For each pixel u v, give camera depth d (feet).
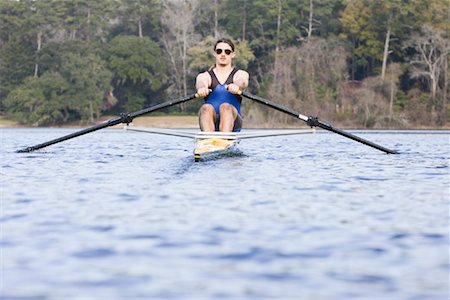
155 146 107.34
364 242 27.73
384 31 402.93
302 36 433.07
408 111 369.71
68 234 29.32
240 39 426.51
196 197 40.91
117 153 85.71
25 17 403.34
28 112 386.93
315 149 97.19
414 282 21.95
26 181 50.31
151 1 425.69
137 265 24.08
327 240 28.09
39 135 187.42
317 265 24.07
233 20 425.28
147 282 21.99
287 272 23.16
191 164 65.16
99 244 27.35
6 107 400.88
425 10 387.55
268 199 40.16
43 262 24.49
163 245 27.17
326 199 40.37
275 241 27.91
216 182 49.26
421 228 30.76
